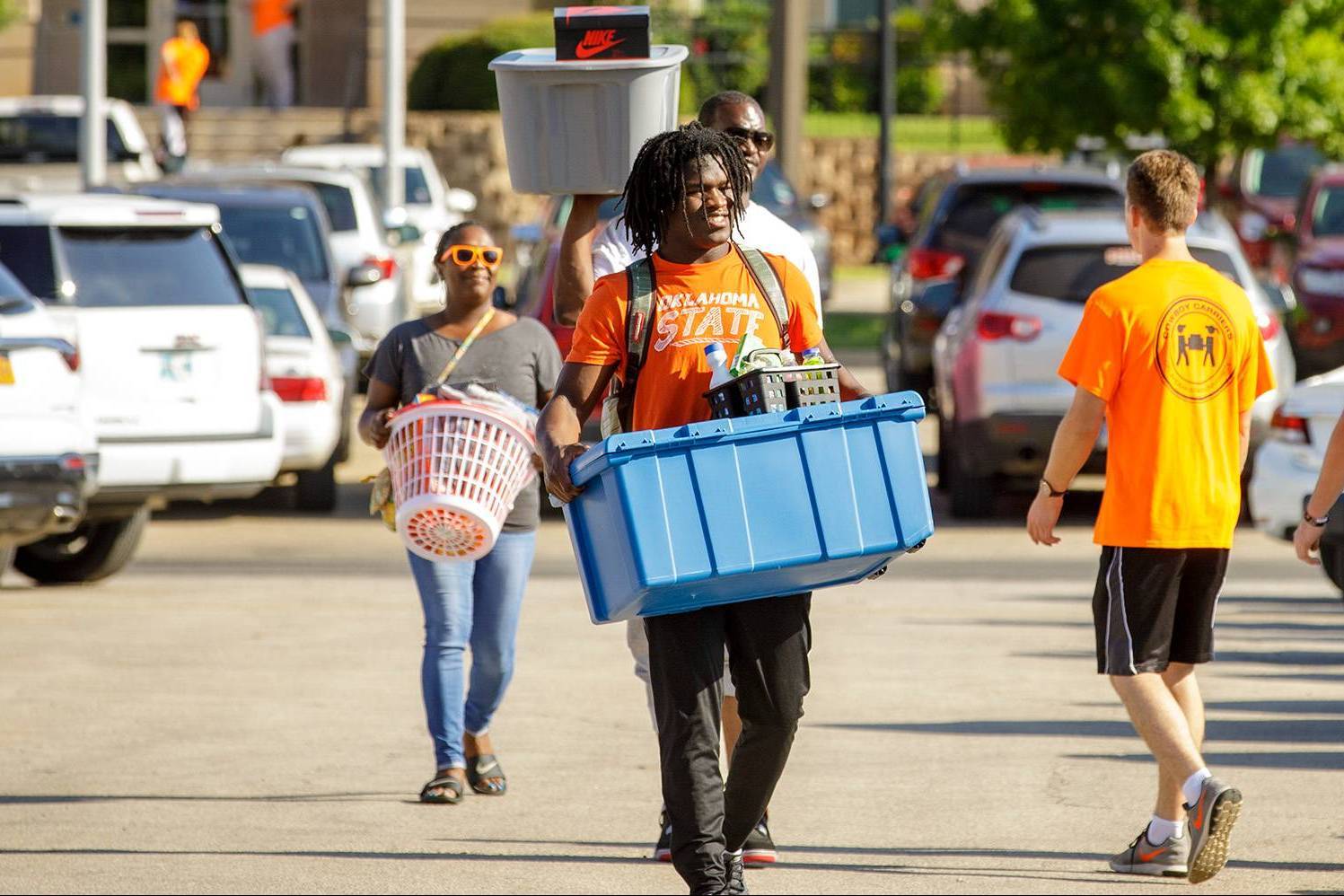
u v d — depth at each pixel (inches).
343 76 3152.1
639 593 447.8
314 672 841.5
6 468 914.7
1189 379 541.3
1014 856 569.3
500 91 574.9
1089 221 1256.8
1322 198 1891.0
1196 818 522.3
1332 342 1726.1
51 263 1128.2
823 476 457.7
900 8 3503.9
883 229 1850.4
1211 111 1903.3
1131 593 541.3
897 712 756.6
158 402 1111.6
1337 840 581.9
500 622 641.6
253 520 1338.6
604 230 575.5
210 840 591.2
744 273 482.3
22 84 3122.5
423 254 2210.9
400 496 618.2
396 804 634.2
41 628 946.7
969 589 1061.8
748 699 478.9
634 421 481.1
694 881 463.2
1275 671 828.6
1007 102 1988.2
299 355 1331.2
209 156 2994.6
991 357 1224.8
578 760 692.1
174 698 792.3
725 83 3171.8
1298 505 982.4
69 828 605.6
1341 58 1905.8
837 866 558.9
